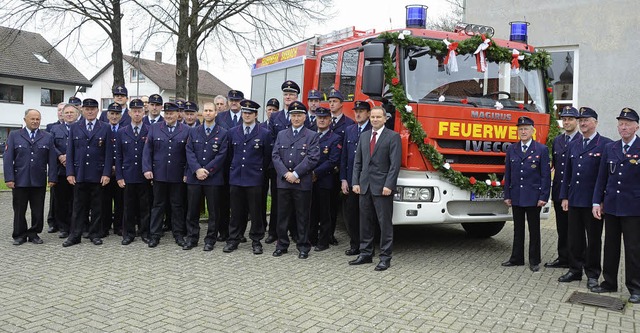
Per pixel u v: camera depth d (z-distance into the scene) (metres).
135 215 7.98
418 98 6.64
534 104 7.32
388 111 6.80
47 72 38.81
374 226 6.76
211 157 7.31
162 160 7.52
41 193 7.77
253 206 7.18
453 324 4.66
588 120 5.92
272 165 7.71
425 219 6.59
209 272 6.22
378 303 5.18
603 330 4.59
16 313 4.79
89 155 7.61
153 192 7.68
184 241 7.67
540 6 11.53
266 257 7.00
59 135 8.40
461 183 6.58
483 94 7.02
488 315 4.91
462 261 6.94
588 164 5.90
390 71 6.54
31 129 7.72
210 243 7.37
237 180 7.15
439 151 6.58
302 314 4.84
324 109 7.18
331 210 7.82
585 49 11.02
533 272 6.49
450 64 6.85
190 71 18.55
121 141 7.71
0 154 35.94
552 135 7.12
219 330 4.45
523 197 6.51
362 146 6.60
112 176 8.12
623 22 10.58
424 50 6.75
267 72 10.41
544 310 5.09
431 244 7.97
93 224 7.77
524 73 7.32
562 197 6.16
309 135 6.97
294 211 7.94
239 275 6.11
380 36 6.67
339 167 7.38
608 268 5.71
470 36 7.19
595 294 5.62
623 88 10.63
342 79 7.91
